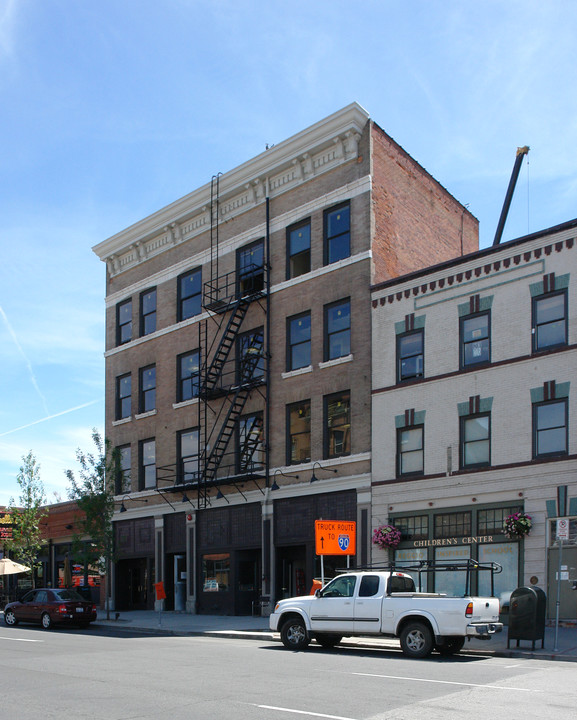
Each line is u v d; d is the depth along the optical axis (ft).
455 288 80.12
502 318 75.87
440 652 55.36
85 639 70.85
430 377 80.48
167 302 114.11
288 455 92.99
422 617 52.49
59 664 49.85
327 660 50.70
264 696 35.55
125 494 114.83
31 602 89.35
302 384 92.63
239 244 103.50
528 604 54.65
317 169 95.81
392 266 92.12
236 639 70.69
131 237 120.06
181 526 106.32
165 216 114.11
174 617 96.53
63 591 87.92
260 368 96.84
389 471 82.33
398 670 44.83
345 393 88.58
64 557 129.49
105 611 112.78
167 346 112.57
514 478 72.18
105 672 45.29
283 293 96.78
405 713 30.94
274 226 99.45
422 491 78.95
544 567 68.85
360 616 54.90
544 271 73.36
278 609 59.98
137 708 33.01
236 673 43.93
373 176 90.99
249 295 99.40
